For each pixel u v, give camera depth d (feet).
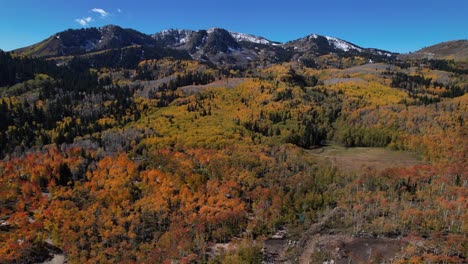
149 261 399.03
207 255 416.67
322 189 532.32
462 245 372.17
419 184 515.91
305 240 434.30
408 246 381.60
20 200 503.61
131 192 519.19
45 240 446.19
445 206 435.12
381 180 529.04
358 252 391.65
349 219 454.81
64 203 489.67
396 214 448.65
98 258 403.75
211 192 515.09
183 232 440.04
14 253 408.46
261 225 463.42
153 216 476.13
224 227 457.68
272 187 520.83
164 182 527.40
